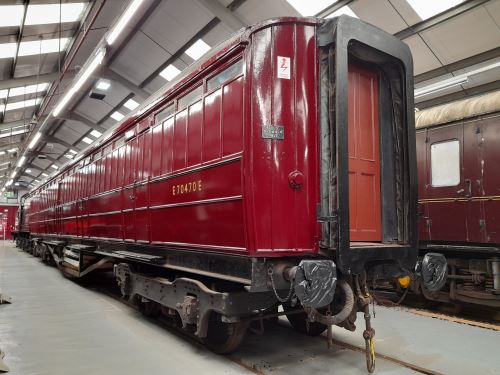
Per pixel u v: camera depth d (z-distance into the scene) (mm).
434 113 7301
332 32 3783
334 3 10297
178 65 14844
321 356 4449
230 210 3906
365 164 4297
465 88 11508
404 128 4328
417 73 11859
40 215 17484
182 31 13109
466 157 6656
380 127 4438
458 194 6719
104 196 8008
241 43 3869
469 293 6629
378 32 4039
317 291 3291
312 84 3848
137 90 17438
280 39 3830
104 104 20547
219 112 4219
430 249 7188
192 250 4531
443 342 4949
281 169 3680
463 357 4391
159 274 5812
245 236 3650
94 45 14000
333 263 3436
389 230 4359
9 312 6891
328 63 3834
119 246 7129
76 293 8922
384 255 3875
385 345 4824
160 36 13727
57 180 13906
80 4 11047
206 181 4344
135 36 14117
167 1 11984
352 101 4246
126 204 6664
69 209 11461
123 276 6531
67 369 4117
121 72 16844
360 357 4406
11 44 12383
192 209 4590
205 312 4066
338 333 5371
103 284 10367
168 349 4777
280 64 3791
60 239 12914
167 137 5367
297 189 3693
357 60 4305
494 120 6324
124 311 6969
